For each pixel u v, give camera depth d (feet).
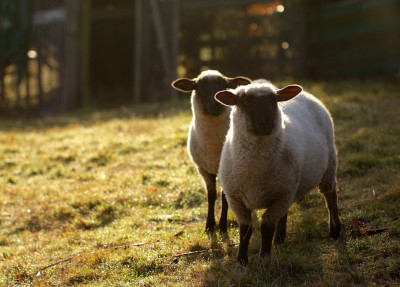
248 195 14.64
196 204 21.66
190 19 64.23
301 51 56.54
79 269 15.99
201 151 18.97
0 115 62.49
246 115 14.06
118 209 21.93
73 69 61.62
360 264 14.08
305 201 19.89
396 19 47.96
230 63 62.23
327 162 16.78
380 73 49.93
